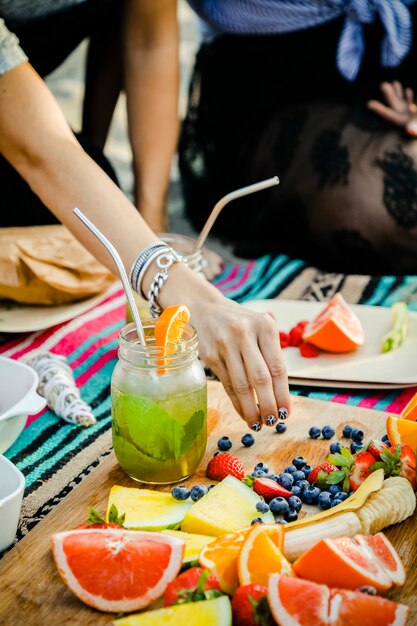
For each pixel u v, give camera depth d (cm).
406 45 292
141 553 130
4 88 200
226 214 331
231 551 131
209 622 118
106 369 227
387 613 120
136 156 300
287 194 305
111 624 126
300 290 279
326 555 126
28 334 240
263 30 308
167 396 153
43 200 200
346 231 293
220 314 166
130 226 185
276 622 120
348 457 157
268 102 315
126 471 162
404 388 210
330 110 299
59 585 135
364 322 236
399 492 148
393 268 294
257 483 154
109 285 259
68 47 289
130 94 296
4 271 238
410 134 285
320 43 302
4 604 130
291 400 193
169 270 177
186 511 149
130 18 286
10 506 141
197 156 341
